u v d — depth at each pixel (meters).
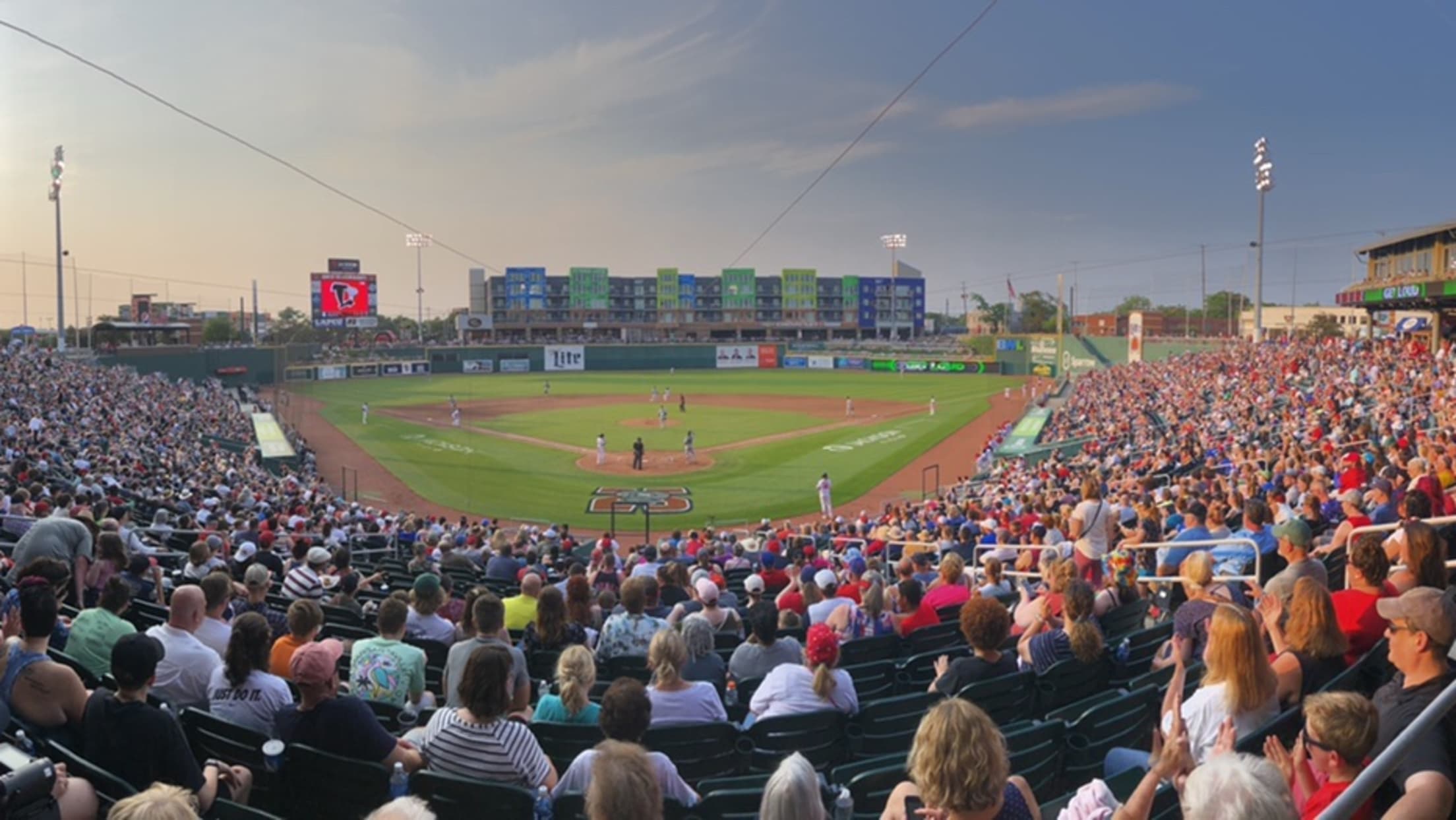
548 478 45.31
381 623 8.22
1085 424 49.22
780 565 19.23
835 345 135.00
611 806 4.06
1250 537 12.24
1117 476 28.47
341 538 23.20
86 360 79.56
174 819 3.71
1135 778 5.54
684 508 38.94
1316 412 31.95
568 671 7.25
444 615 12.19
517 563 17.84
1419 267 49.31
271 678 7.20
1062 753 6.70
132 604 11.13
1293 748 5.52
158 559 15.80
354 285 109.38
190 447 43.22
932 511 29.11
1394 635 5.05
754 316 161.12
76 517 13.93
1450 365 36.50
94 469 27.59
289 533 20.67
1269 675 5.51
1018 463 37.41
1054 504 22.41
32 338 109.25
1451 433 18.70
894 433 60.44
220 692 7.07
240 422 58.16
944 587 13.36
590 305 157.38
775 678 7.68
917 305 166.38
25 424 36.19
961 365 112.06
